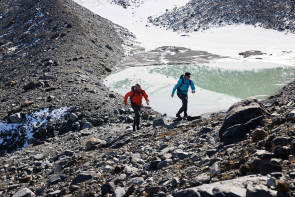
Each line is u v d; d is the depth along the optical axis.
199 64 50.91
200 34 91.81
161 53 63.88
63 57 44.00
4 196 10.27
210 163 6.43
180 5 124.56
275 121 6.79
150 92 30.03
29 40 57.44
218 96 26.33
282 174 4.58
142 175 7.61
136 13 123.12
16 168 13.55
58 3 73.19
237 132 7.25
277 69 43.00
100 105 23.84
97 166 9.77
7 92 30.94
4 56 52.50
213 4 109.94
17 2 81.81
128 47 69.44
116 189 6.92
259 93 27.27
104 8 127.12
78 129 21.33
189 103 24.42
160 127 13.53
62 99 25.38
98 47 55.62
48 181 10.17
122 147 11.70
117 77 39.78
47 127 21.62
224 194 4.32
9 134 21.78
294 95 11.08
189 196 4.60
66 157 12.73
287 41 76.81
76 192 7.94
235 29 91.00
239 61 53.50
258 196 4.12
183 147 8.72
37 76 35.38
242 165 5.33
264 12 95.94
